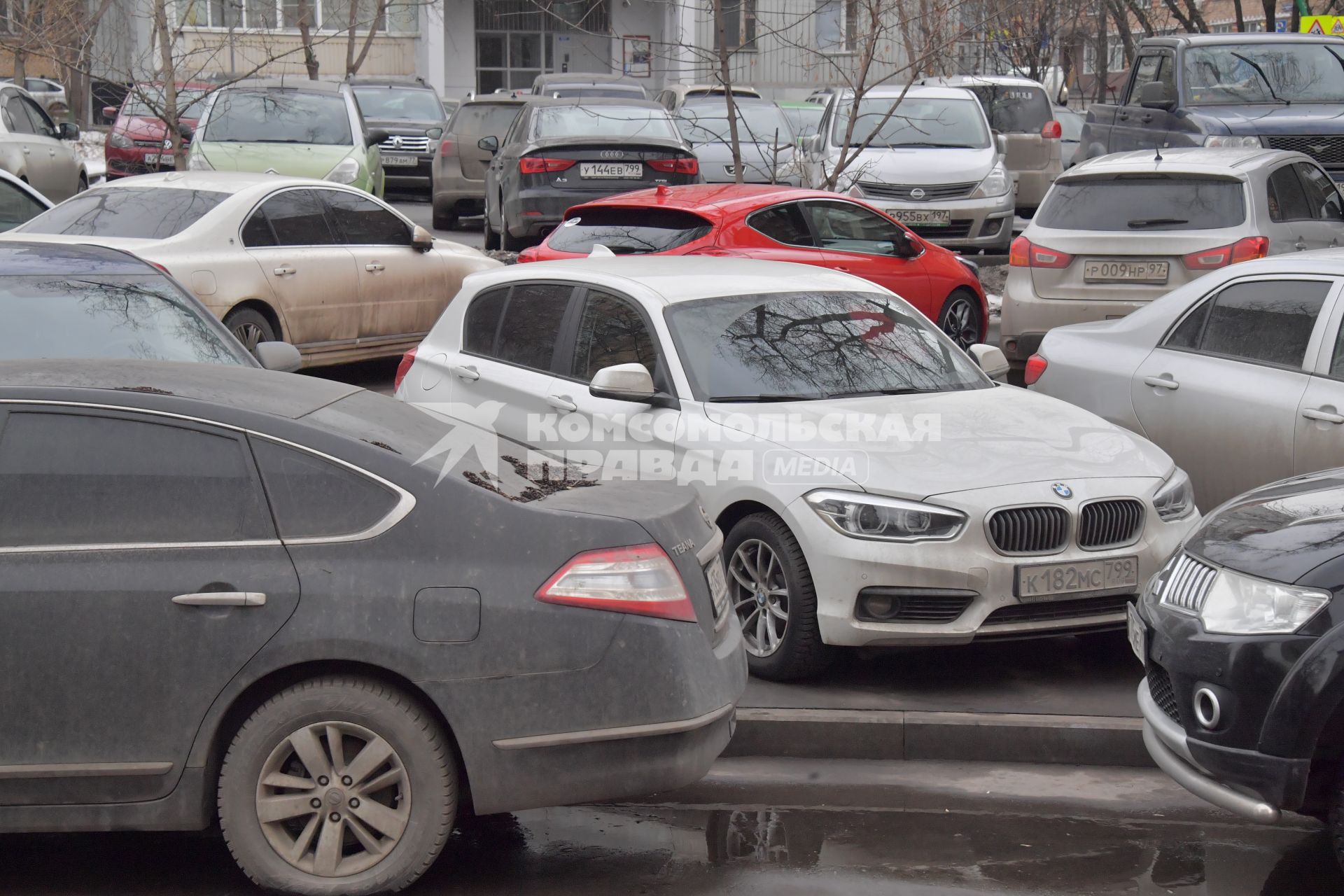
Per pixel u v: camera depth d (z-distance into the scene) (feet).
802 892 15.38
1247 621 15.06
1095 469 21.67
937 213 56.39
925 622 20.51
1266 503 16.72
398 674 14.60
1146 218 38.37
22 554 14.60
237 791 14.66
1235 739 14.96
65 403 14.98
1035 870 15.97
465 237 73.67
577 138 55.06
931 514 20.38
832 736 19.70
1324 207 41.81
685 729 14.90
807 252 39.09
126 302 24.30
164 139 61.00
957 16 61.62
